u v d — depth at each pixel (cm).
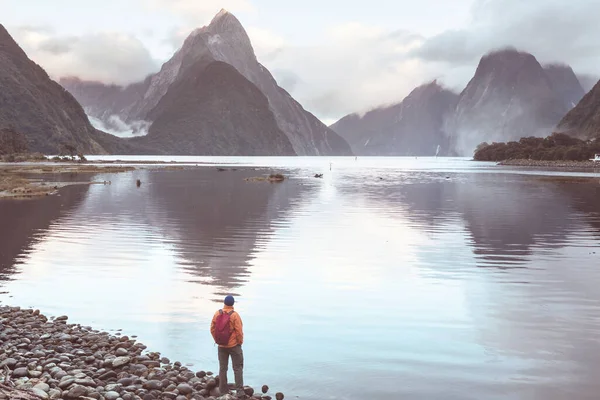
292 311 1228
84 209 3397
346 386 831
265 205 3747
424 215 3178
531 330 1089
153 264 1738
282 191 5141
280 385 836
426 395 800
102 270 1648
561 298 1334
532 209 3541
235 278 1552
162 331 1084
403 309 1245
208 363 921
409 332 1082
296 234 2406
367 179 7794
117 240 2211
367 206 3716
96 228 2553
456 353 966
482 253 1953
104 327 1109
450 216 3130
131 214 3145
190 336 1054
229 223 2772
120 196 4397
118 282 1495
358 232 2478
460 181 7288
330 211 3375
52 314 1196
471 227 2650
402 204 3878
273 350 984
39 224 2684
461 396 796
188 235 2353
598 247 2077
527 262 1786
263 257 1869
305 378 861
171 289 1419
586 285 1465
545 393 804
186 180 7025
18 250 1973
